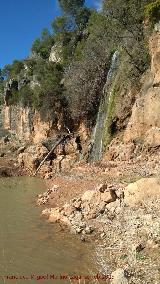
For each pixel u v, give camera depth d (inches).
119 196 594.2
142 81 1086.4
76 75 1526.8
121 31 1274.6
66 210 619.8
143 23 1168.2
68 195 761.0
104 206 588.4
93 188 735.1
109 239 490.6
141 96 1030.4
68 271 411.5
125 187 611.8
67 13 2192.4
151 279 357.4
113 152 1051.3
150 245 424.8
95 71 1470.2
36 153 1519.4
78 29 2128.4
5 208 738.2
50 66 1918.1
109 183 711.1
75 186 810.8
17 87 2378.2
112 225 527.8
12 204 779.4
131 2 1230.9
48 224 600.7
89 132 1503.4
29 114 1993.1
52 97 1702.8
